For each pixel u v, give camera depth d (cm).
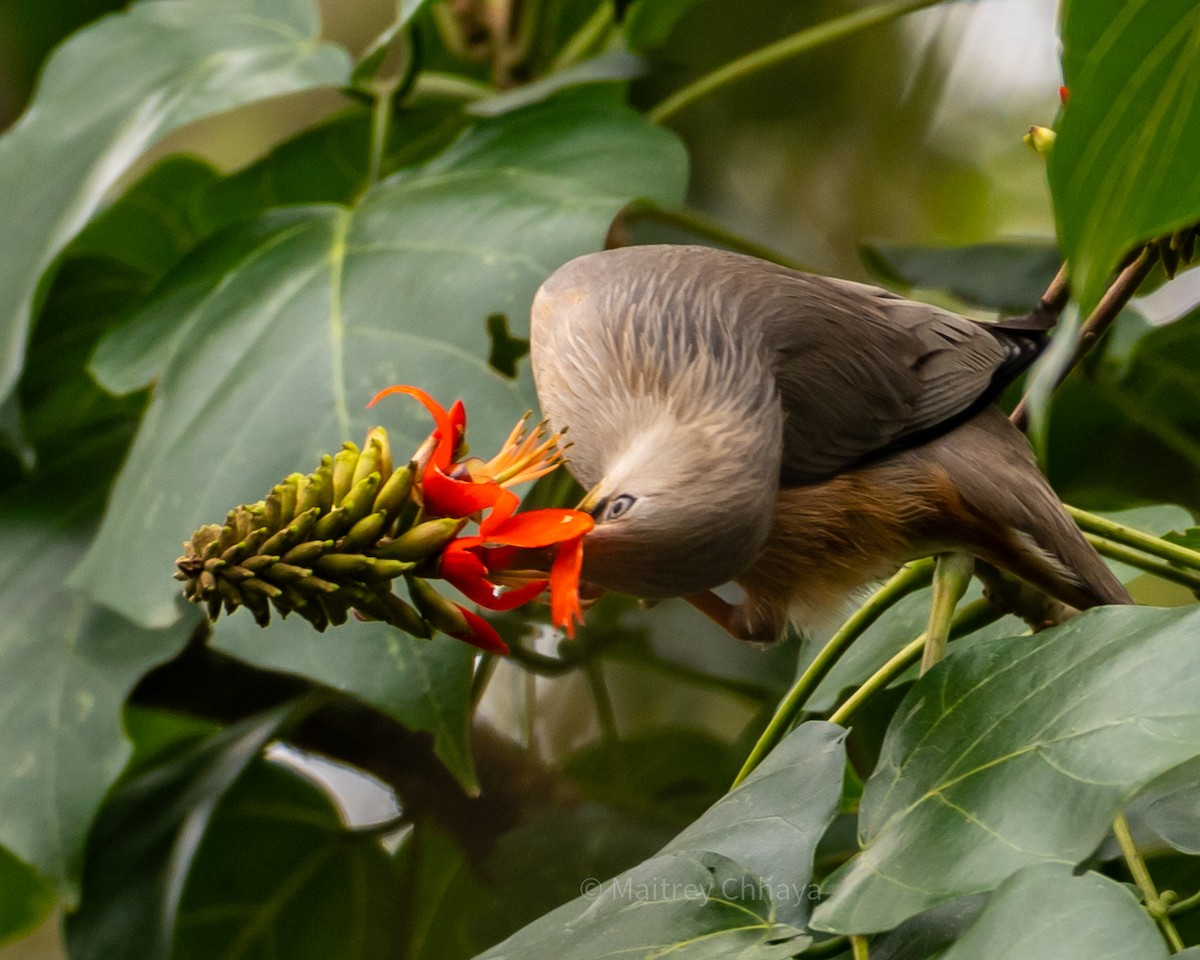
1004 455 525
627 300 500
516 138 686
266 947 795
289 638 527
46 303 792
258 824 789
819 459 519
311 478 339
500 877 730
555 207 632
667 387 471
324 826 794
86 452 741
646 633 800
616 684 1030
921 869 375
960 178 1115
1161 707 378
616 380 482
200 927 788
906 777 413
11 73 983
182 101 695
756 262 545
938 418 529
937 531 520
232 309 643
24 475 740
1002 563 516
